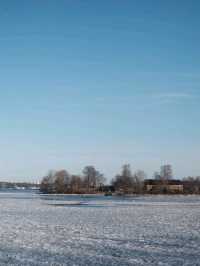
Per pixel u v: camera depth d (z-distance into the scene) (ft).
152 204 317.42
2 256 87.15
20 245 101.76
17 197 492.54
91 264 79.61
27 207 266.98
